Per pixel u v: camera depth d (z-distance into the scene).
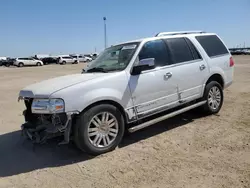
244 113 6.30
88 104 4.12
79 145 4.15
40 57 60.25
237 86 10.66
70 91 4.04
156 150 4.41
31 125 4.55
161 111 5.07
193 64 5.62
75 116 4.13
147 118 5.18
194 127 5.45
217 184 3.25
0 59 58.53
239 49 75.38
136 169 3.78
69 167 3.99
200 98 5.87
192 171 3.61
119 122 4.48
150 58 4.63
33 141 4.41
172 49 5.39
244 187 3.15
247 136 4.79
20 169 4.01
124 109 4.54
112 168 3.86
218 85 6.21
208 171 3.59
